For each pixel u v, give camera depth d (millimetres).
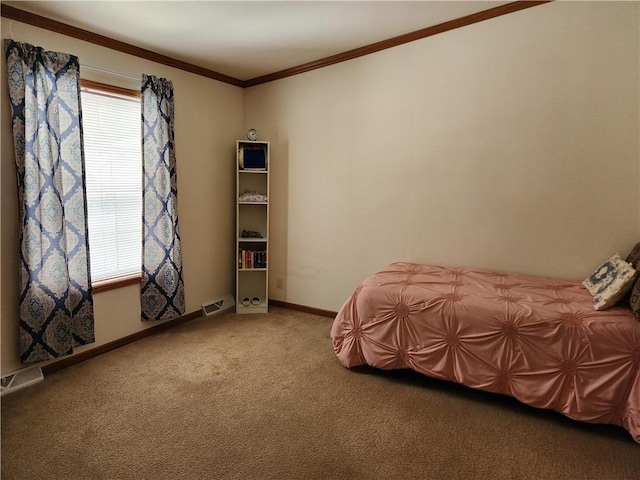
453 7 2539
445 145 2916
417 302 2338
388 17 2654
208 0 2328
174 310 3348
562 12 2389
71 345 2633
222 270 3992
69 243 2637
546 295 2234
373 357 2502
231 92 3904
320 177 3613
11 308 2436
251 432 1978
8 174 2361
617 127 2309
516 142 2637
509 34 2570
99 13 2459
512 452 1818
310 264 3797
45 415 2111
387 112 3156
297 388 2416
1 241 2359
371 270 3416
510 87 2613
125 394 2338
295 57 3367
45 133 2434
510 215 2713
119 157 3037
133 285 3127
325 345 3072
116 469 1715
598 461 1753
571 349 1925
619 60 2262
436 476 1676
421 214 3088
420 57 2936
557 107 2473
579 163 2441
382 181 3252
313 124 3596
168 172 3223
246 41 2992
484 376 2145
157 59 3186
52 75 2445
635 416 1795
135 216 3191
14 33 2350
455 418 2092
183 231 3531
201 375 2580
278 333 3320
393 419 2086
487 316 2117
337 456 1802
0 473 1669
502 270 2789
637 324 1823
